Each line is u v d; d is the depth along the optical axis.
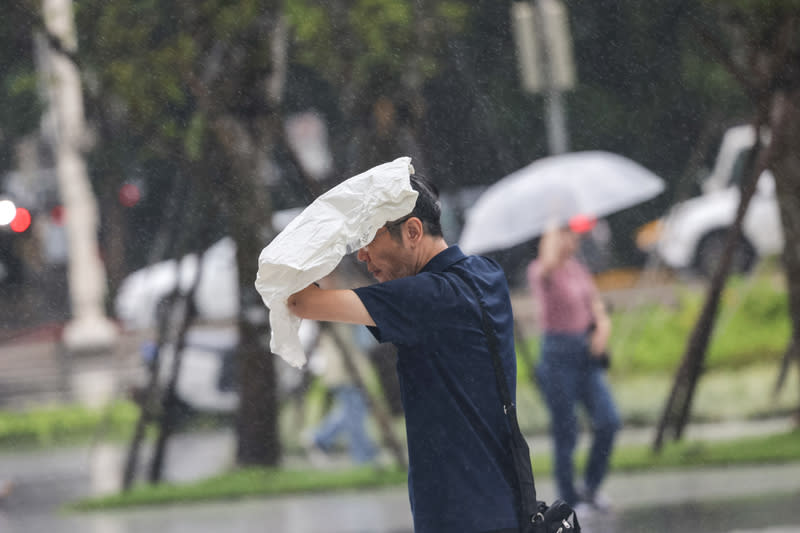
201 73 29.34
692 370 30.34
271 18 29.20
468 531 10.09
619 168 32.31
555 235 23.58
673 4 30.53
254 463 31.12
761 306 40.47
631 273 47.00
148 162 31.30
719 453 28.95
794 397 34.28
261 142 29.91
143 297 45.22
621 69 31.86
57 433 40.34
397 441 30.48
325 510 26.08
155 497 28.83
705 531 21.34
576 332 23.42
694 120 32.91
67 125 31.81
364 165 30.27
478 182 31.89
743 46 30.08
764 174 32.59
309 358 35.00
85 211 60.56
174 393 31.62
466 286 10.46
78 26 29.09
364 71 30.02
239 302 31.12
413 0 29.94
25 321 59.81
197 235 31.42
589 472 23.73
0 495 29.91
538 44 30.86
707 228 48.81
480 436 10.25
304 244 10.05
